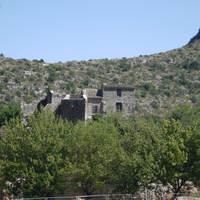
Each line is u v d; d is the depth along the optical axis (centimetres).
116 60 19062
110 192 5194
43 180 4700
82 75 16712
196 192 5081
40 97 14575
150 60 18950
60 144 4953
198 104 14762
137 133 5428
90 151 5125
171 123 5022
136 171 4931
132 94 9400
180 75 17125
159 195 4866
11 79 15400
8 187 4800
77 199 4419
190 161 4753
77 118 8600
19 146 4944
